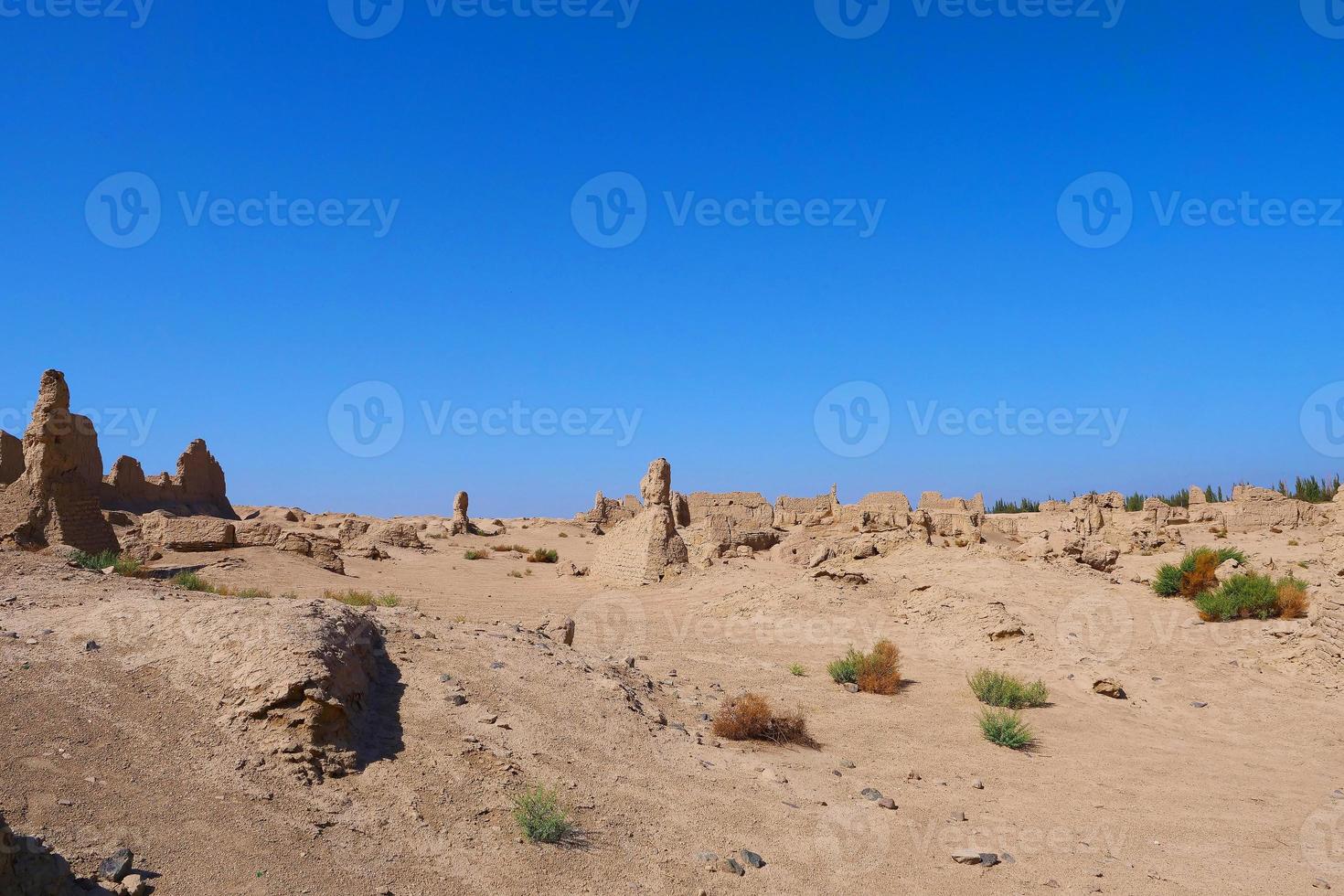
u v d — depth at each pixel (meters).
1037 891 8.16
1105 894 8.16
